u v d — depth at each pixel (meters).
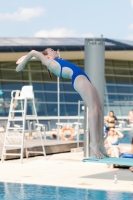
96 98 12.86
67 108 68.44
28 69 69.38
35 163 22.98
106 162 15.56
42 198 13.81
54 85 69.56
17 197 13.96
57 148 28.70
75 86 13.02
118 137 22.38
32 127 48.19
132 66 77.19
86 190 15.19
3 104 65.50
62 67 13.25
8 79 67.81
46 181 17.05
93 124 12.80
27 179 17.52
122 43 62.69
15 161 23.83
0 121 34.25
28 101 65.75
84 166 21.83
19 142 29.53
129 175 18.89
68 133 37.16
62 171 19.97
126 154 20.83
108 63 75.06
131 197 13.94
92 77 24.61
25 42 59.44
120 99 74.00
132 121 38.34
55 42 60.88
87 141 25.30
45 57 13.47
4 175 18.64
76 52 60.84
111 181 17.17
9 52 56.47
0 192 14.81
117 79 75.06
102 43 24.73
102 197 13.94
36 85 68.94
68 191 15.00
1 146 26.47
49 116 67.12
